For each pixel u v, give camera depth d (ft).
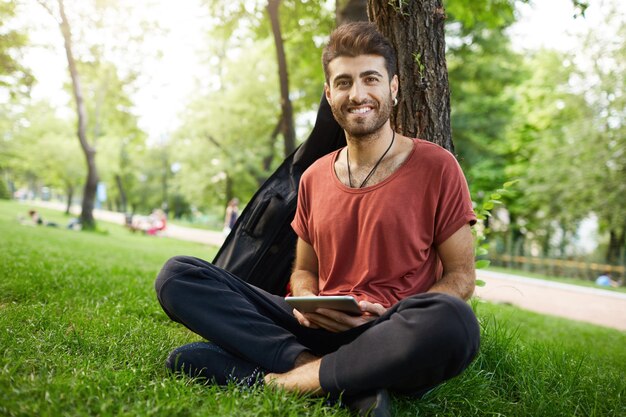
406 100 12.57
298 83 71.92
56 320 11.47
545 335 24.12
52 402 6.60
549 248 84.53
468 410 8.73
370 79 8.36
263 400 7.27
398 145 8.63
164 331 11.82
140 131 85.46
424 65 12.51
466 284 8.01
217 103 105.60
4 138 150.20
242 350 7.91
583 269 75.46
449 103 12.84
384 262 8.15
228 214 92.53
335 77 8.45
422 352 6.58
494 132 85.10
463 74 81.71
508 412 8.79
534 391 9.55
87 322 11.63
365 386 7.07
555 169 80.18
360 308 7.34
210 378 8.20
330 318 7.73
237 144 108.99
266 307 8.63
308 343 8.57
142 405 6.89
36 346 9.18
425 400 8.51
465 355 6.65
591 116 77.05
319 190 8.93
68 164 137.39
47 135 142.41
